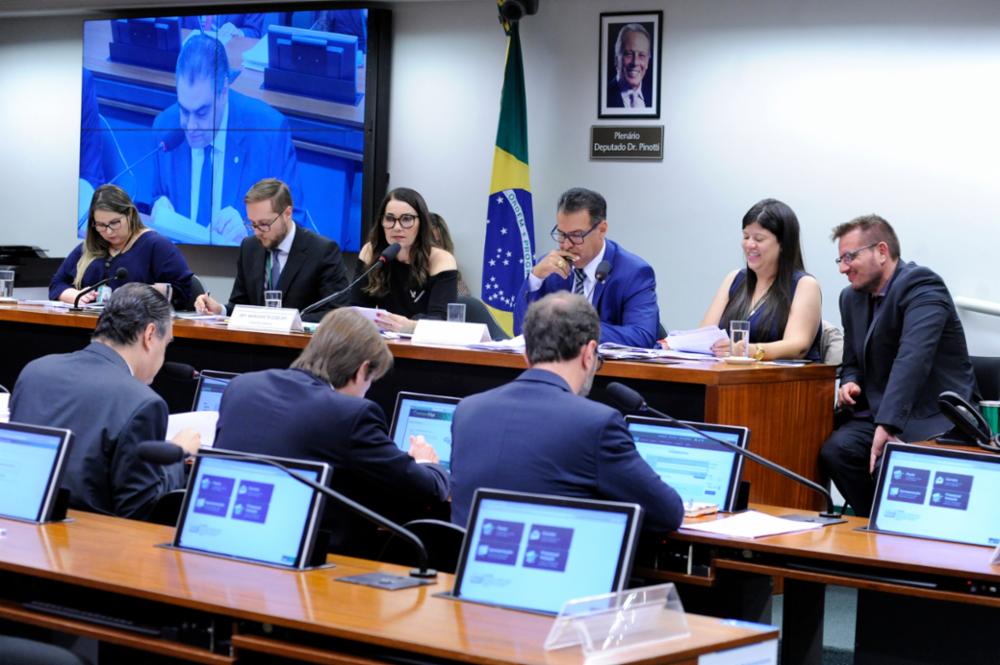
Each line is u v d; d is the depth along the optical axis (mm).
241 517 2520
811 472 4465
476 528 2256
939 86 6328
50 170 8656
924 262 6383
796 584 3283
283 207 5531
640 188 6980
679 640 1950
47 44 8617
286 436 3002
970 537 2949
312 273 5551
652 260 6973
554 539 2188
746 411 4051
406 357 4449
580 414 2750
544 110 7168
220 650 2150
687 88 6852
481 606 2166
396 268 5309
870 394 4688
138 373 3363
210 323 5070
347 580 2328
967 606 3006
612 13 6980
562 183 7152
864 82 6473
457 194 7449
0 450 2887
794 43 6609
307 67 7543
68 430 2824
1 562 2389
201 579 2293
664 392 3998
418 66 7512
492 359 4266
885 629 3105
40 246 8711
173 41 7906
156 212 8031
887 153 6438
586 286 4777
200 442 3740
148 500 3129
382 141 7516
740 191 6754
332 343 3117
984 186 6254
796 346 4582
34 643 2072
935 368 4602
